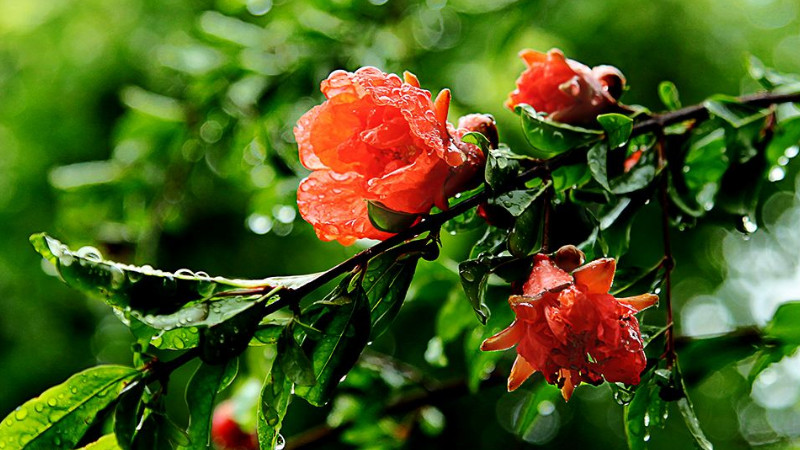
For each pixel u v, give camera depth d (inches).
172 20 78.3
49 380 86.7
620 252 29.0
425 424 39.1
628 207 29.0
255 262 81.1
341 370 25.9
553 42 75.3
